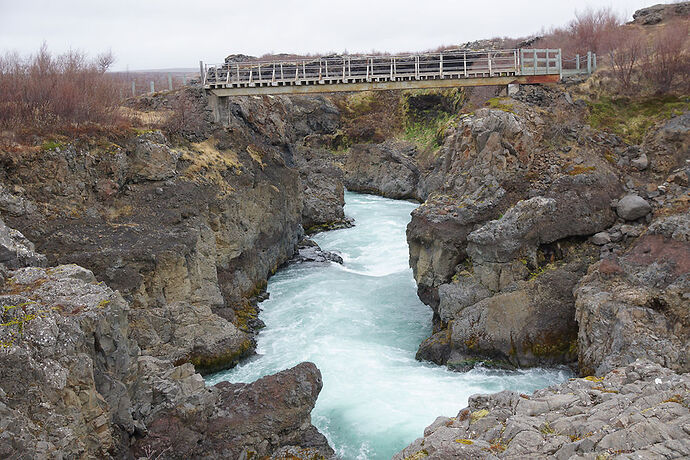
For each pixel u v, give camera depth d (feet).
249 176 116.98
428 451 42.50
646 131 99.30
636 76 110.83
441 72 120.26
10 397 39.86
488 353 82.89
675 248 74.08
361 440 66.18
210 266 93.71
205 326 84.99
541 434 40.63
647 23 164.45
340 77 124.36
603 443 36.88
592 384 48.29
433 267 94.73
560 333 81.46
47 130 87.76
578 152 96.48
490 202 91.40
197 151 109.29
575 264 85.66
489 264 87.10
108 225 85.15
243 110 139.33
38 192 82.02
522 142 95.86
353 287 117.70
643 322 68.69
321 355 87.81
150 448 52.03
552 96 109.40
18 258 55.06
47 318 44.14
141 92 151.02
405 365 84.99
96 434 45.03
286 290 117.50
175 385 57.93
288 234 139.64
